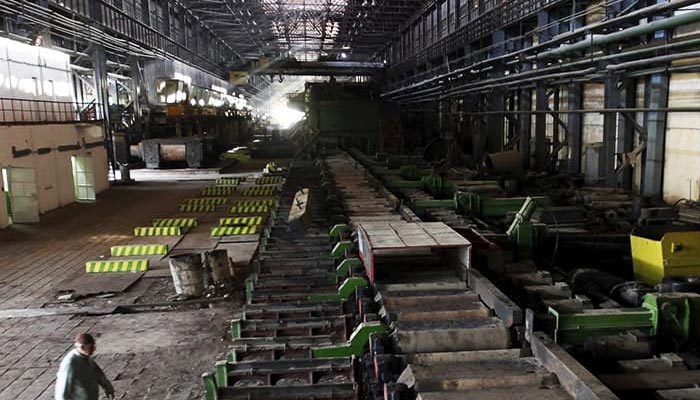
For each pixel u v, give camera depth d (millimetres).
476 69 21062
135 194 24672
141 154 33719
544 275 7000
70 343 8711
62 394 5688
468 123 24594
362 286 6719
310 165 21562
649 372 4582
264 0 42562
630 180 15602
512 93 24359
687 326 4988
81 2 25188
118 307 10219
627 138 15398
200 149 33594
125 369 7777
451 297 5879
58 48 24469
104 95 28203
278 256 9367
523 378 4211
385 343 5020
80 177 23109
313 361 6047
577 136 18656
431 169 16984
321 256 9227
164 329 9227
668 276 7074
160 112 35094
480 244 7430
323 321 7379
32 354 8328
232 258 13547
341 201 12016
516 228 8875
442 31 32125
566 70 15016
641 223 11305
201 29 48156
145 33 33875
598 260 10062
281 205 13266
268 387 5727
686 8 12500
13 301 10703
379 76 44750
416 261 7371
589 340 4902
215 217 19094
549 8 17672
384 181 15688
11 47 19984
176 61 38062
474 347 5016
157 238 16031
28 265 13320
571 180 16938
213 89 49688
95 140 24969
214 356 8172
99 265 12672
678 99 13438
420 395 4035
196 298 10672
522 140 22328
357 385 5664
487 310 5520
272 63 45250
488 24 23141
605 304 6445
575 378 3881
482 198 11758
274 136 44594
